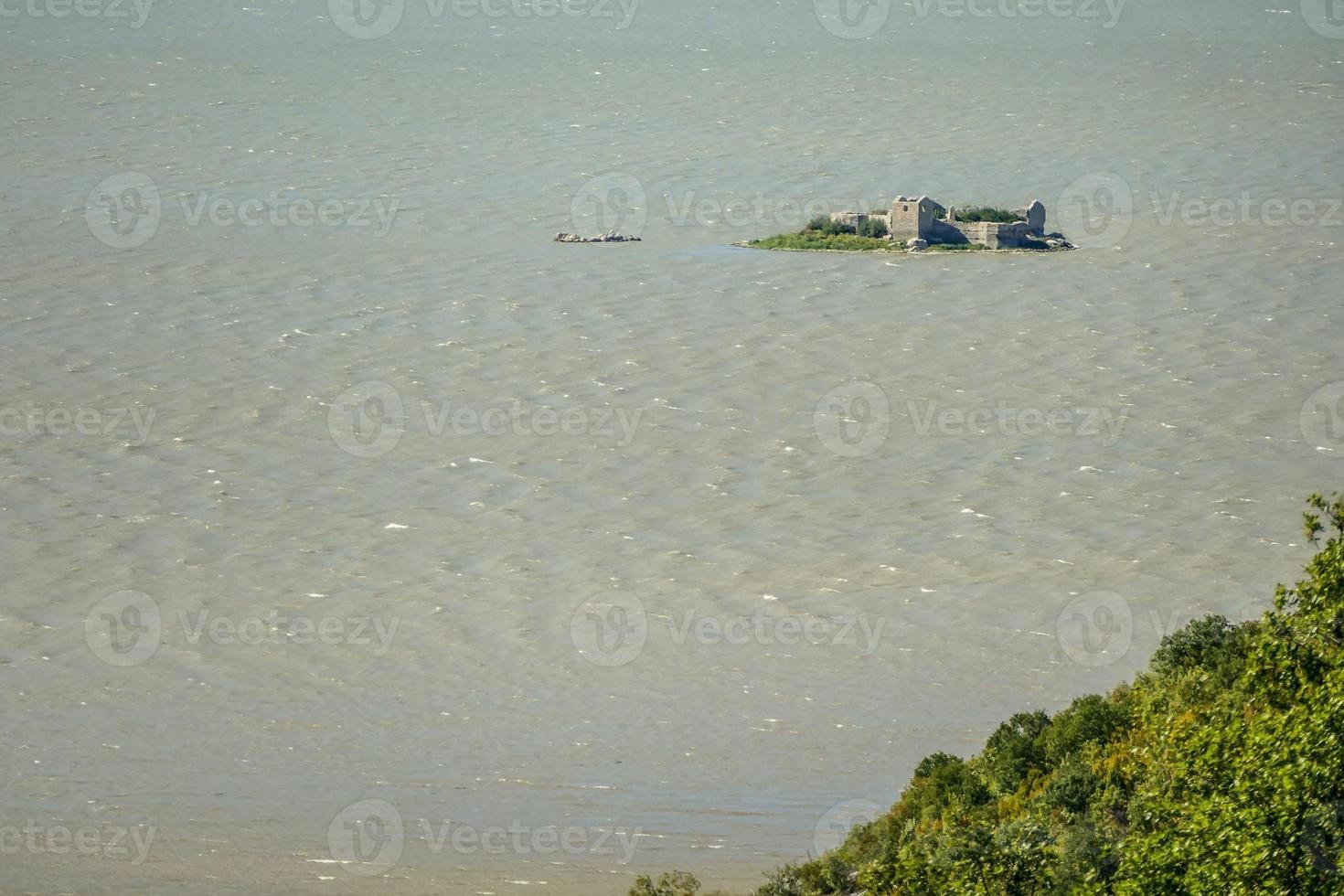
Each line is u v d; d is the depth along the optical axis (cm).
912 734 12769
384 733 13325
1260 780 4625
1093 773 6638
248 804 11575
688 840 10438
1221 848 4588
